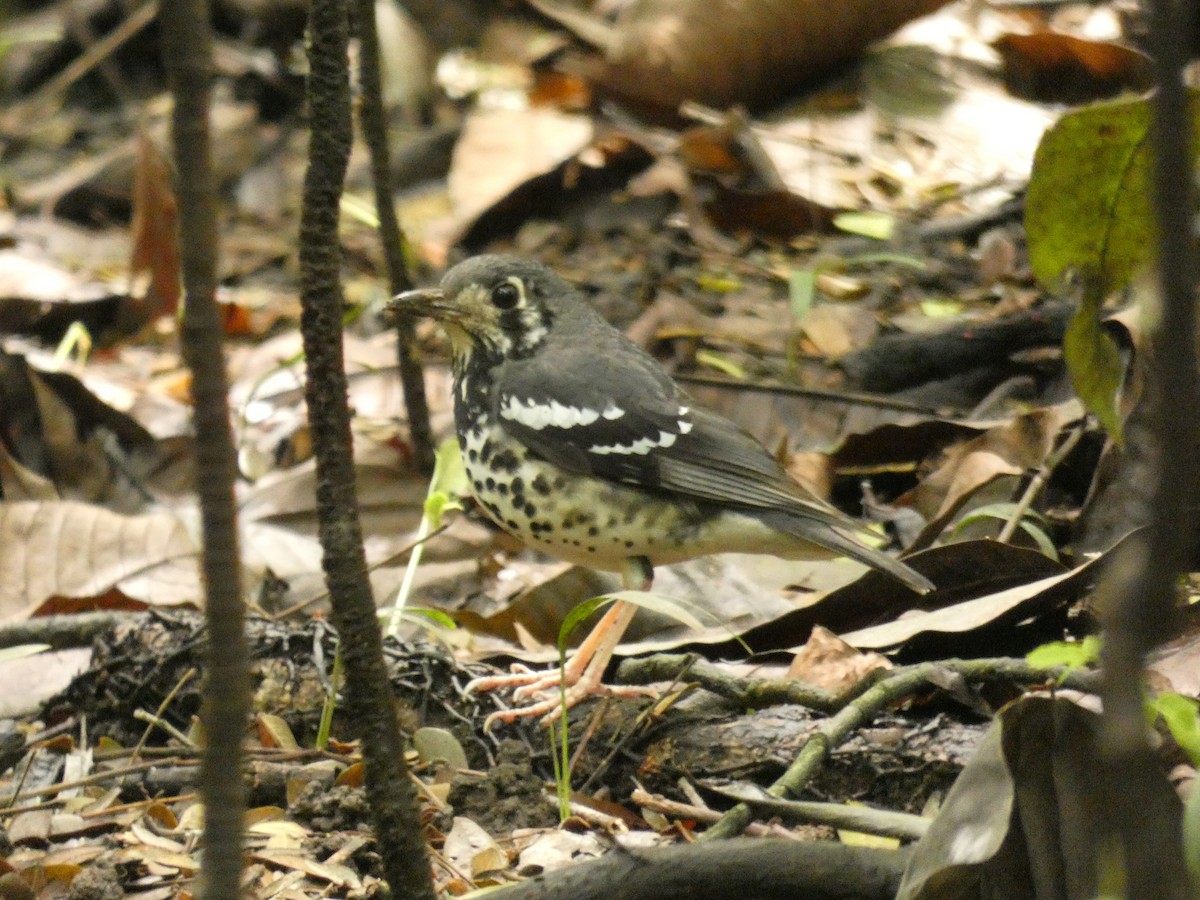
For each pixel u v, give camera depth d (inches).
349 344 596.4
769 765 334.6
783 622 383.9
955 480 446.9
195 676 370.0
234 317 636.7
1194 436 122.4
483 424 401.4
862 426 498.0
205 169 167.9
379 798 244.4
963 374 513.3
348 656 239.5
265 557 478.0
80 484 532.4
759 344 560.1
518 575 470.6
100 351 634.2
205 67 165.2
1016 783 240.2
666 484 387.2
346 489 235.0
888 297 578.6
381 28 812.6
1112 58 676.1
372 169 481.1
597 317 419.5
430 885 249.6
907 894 233.0
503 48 864.9
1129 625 129.4
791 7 683.4
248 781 340.2
